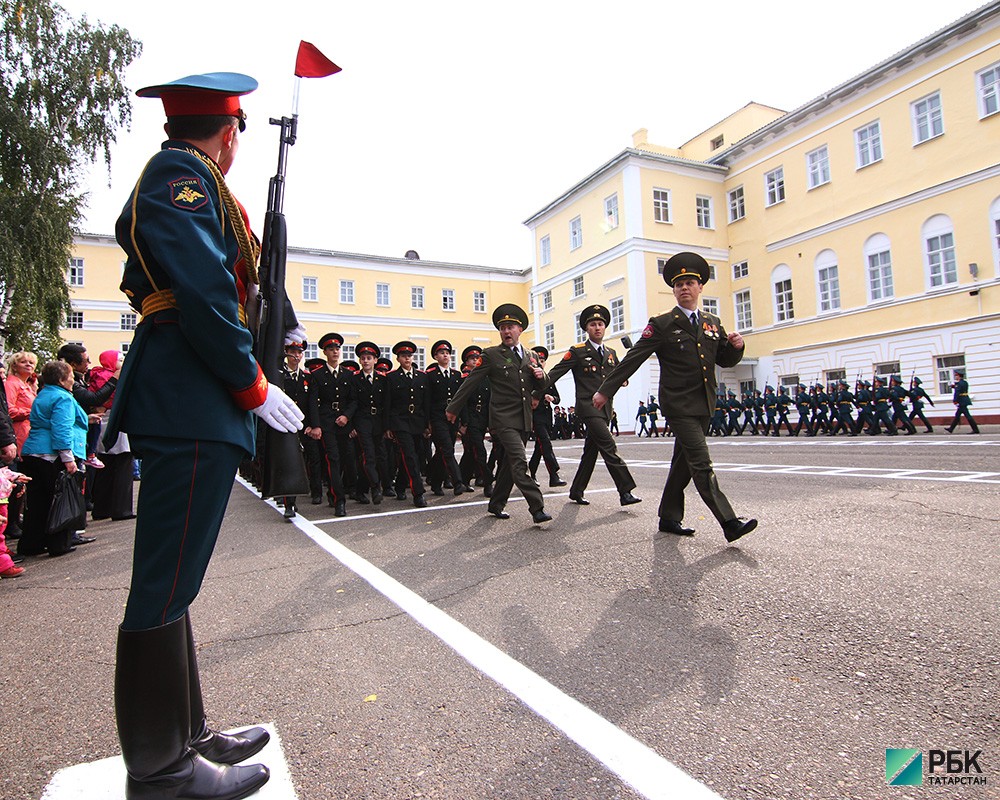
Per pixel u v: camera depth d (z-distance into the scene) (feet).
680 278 16.11
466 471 30.83
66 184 59.82
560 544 16.12
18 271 53.62
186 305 5.23
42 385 19.17
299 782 6.22
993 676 7.91
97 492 25.81
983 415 65.72
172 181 5.62
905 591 11.13
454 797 5.91
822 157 84.38
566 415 99.81
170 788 5.53
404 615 11.20
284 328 7.27
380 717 7.54
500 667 8.84
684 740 6.79
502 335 20.97
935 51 69.97
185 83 6.14
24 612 12.73
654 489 26.43
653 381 94.68
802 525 16.90
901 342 73.56
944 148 69.56
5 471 15.90
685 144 117.39
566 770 6.30
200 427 5.63
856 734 6.79
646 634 9.84
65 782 6.42
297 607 11.96
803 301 86.43
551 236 115.75
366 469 26.66
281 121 8.04
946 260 69.77
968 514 17.20
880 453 37.06
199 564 5.84
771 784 5.95
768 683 8.05
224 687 8.54
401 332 134.00
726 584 12.05
